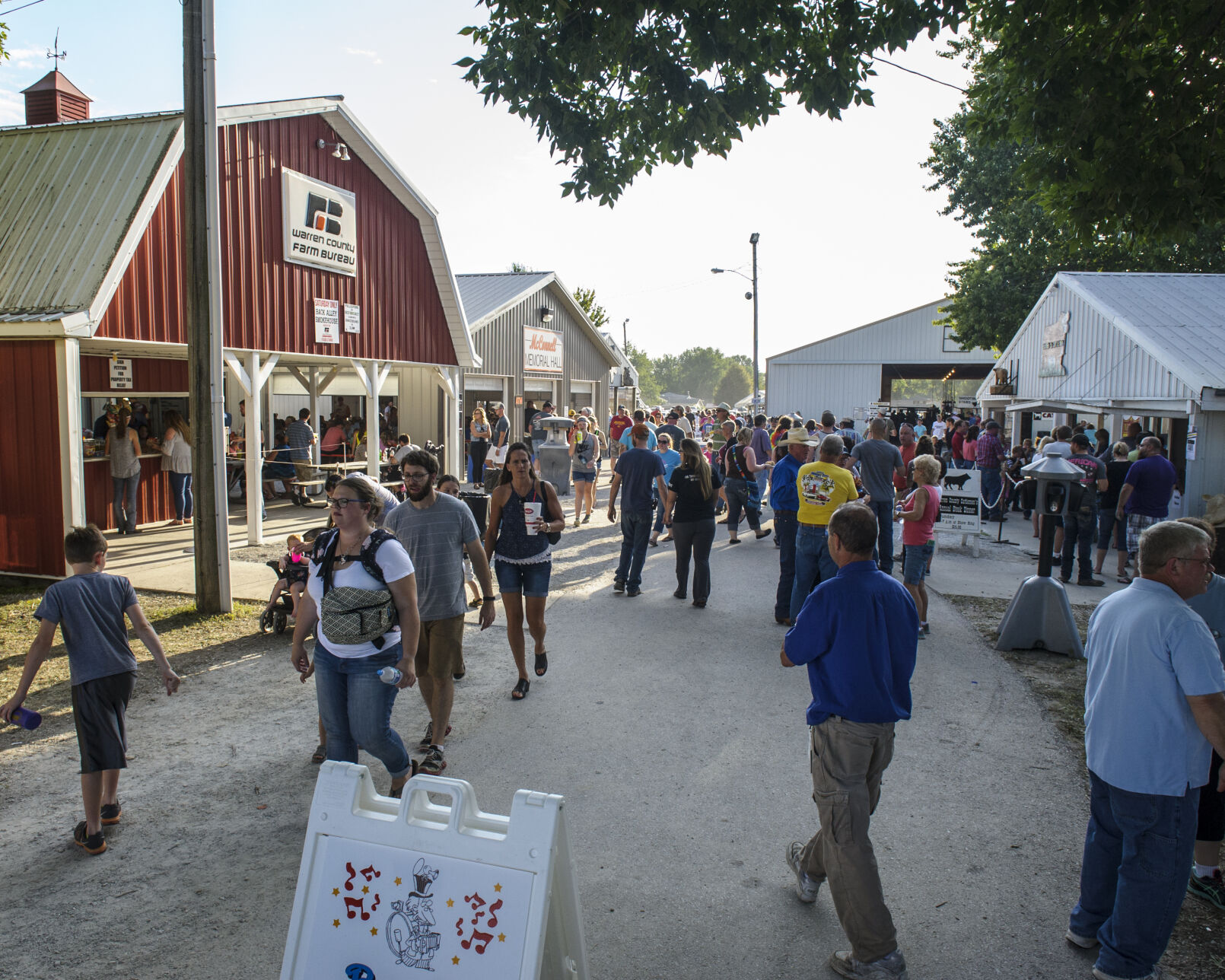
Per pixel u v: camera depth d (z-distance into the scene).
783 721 5.89
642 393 162.38
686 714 6.00
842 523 3.42
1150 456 10.49
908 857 4.15
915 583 7.91
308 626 4.39
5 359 9.56
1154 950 3.12
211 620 8.32
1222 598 3.74
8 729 5.68
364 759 5.27
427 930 2.55
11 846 4.21
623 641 7.80
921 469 7.80
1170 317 16.16
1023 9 6.78
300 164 12.90
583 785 4.89
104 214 9.97
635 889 3.86
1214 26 6.34
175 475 13.87
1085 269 27.23
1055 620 7.46
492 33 6.84
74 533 4.21
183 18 7.81
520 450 6.15
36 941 3.46
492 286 26.55
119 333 9.84
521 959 2.42
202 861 4.09
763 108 7.30
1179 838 3.05
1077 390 18.75
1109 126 6.73
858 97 7.31
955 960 3.38
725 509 17.64
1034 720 5.97
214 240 8.23
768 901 3.79
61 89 13.45
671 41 6.87
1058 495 7.55
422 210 15.88
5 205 10.59
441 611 5.03
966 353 39.81
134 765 5.13
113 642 4.20
